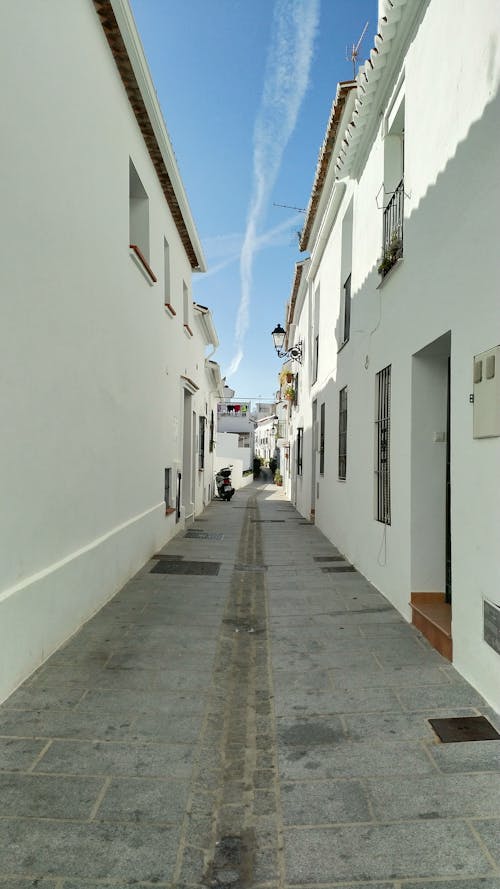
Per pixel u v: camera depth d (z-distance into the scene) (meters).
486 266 3.57
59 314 4.57
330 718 3.48
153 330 8.81
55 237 4.46
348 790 2.73
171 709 3.56
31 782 2.75
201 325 15.96
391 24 5.32
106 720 3.39
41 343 4.20
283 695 3.82
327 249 11.94
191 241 12.20
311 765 2.96
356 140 7.34
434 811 2.56
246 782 2.86
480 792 2.69
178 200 10.18
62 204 4.62
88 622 5.33
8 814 2.51
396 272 5.84
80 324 5.12
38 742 3.12
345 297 9.87
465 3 3.97
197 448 16.02
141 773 2.85
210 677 4.09
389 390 6.37
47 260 4.30
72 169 4.88
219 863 2.28
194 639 4.92
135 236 8.47
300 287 17.02
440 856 2.28
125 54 6.24
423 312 4.87
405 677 4.05
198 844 2.36
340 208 10.16
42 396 4.24
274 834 2.46
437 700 3.66
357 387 8.07
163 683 3.96
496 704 3.48
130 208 8.45
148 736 3.21
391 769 2.90
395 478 5.86
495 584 3.46
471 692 3.75
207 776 2.85
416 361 5.25
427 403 5.24
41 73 4.16
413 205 5.23
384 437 6.57
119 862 2.25
